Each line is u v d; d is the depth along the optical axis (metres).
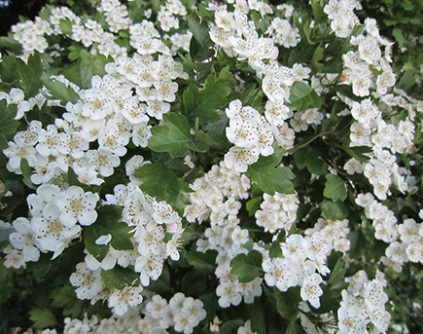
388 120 0.29
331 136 0.25
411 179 0.28
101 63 0.23
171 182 0.17
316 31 0.25
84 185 0.15
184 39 0.30
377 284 0.22
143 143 0.18
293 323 0.18
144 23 0.33
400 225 0.26
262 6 0.29
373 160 0.25
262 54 0.20
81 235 0.15
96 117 0.17
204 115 0.18
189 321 0.21
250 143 0.16
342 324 0.19
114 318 0.24
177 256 0.17
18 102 0.18
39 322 0.31
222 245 0.23
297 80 0.22
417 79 0.31
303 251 0.19
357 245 0.26
